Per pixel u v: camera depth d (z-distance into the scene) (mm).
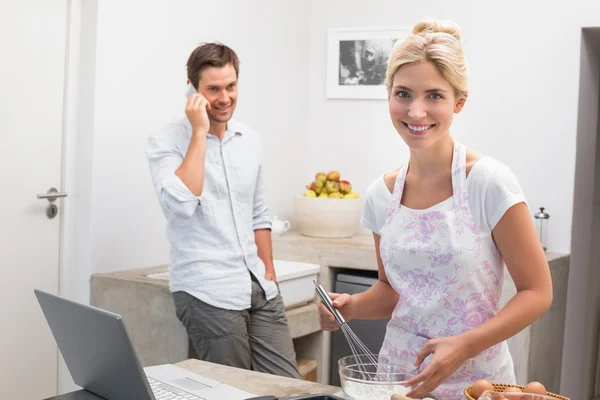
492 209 1509
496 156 3887
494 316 1480
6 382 2893
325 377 3713
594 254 4387
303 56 4340
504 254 1529
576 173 3762
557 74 3723
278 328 2760
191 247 2615
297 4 4258
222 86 2578
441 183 1586
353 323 3695
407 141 1492
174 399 1398
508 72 3834
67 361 1441
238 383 1600
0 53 2809
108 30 3111
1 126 2828
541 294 1482
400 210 1645
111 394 1366
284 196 4234
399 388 1339
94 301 3092
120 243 3230
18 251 2916
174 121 2680
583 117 3838
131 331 3000
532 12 3766
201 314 2588
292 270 3383
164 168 2559
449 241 1539
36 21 2936
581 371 4246
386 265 1664
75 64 3092
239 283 2629
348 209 3861
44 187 3010
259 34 3967
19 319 2936
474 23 3904
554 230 3766
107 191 3152
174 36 3449
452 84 1453
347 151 4301
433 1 4012
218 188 2631
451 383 1566
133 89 3252
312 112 4402
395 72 1485
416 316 1595
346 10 4266
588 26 3639
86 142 3094
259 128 3996
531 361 3268
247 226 2717
